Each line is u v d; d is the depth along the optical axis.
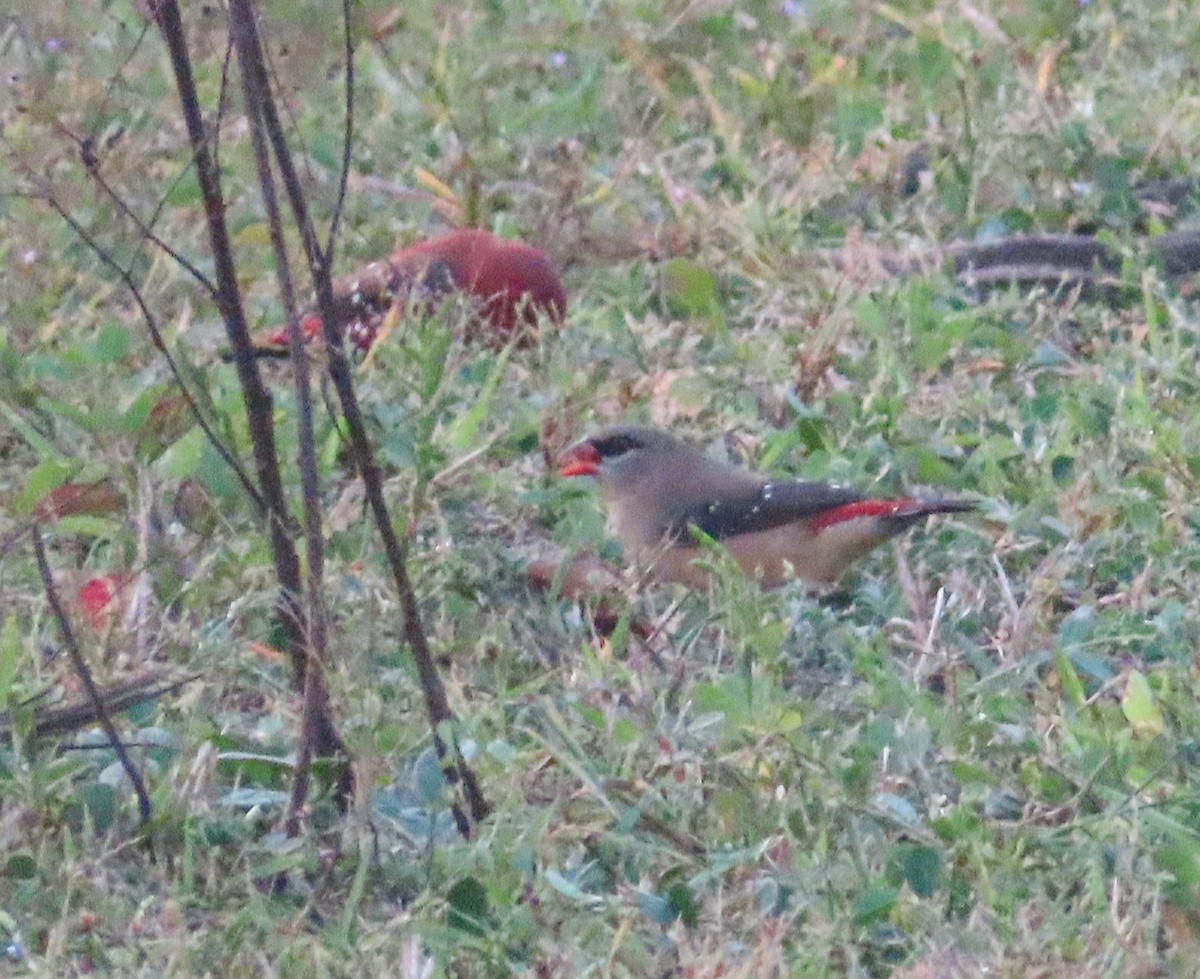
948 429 11.75
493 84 16.22
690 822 8.11
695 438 11.62
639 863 7.89
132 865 7.86
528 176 14.87
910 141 15.05
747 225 13.76
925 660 9.36
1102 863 7.84
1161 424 11.13
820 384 12.10
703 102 15.99
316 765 8.02
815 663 9.66
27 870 7.69
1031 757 8.63
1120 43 16.47
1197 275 13.28
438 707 8.04
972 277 13.28
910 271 13.38
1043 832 7.97
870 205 14.53
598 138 15.69
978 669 9.44
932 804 8.20
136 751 8.44
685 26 16.69
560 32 16.58
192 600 9.63
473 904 7.57
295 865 7.62
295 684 8.48
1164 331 12.65
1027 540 10.45
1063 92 15.42
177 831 7.92
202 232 13.44
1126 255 13.08
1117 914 7.44
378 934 7.26
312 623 8.00
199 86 13.96
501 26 16.61
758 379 12.19
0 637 8.95
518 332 12.26
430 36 15.82
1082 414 11.37
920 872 7.70
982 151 14.54
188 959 7.10
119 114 12.95
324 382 8.27
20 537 9.52
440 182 14.42
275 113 7.74
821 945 7.16
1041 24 16.78
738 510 10.26
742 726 8.37
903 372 11.97
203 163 7.88
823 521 10.16
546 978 7.06
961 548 10.54
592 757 8.59
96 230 13.14
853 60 16.47
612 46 16.64
